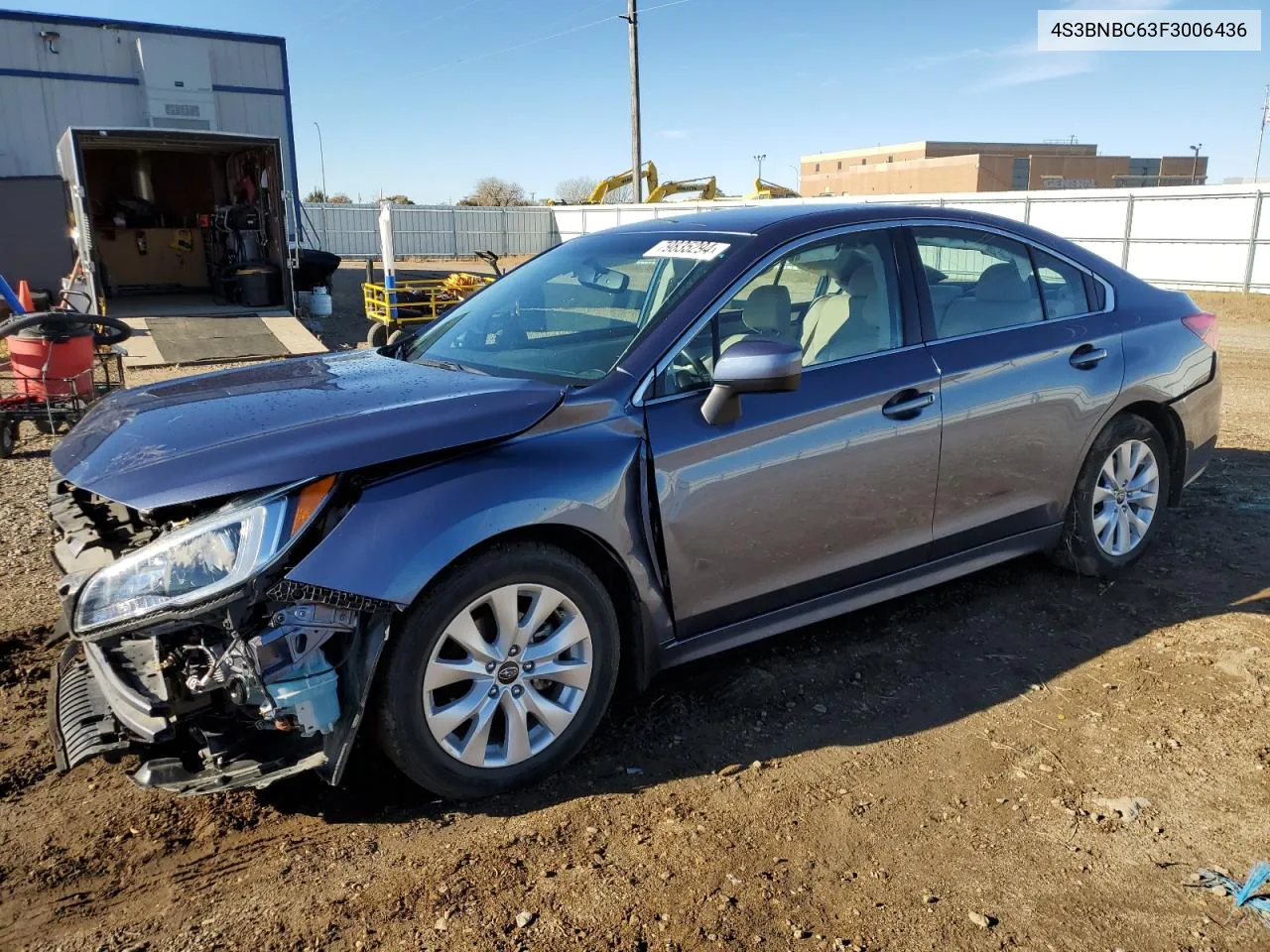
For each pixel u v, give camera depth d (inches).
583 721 120.3
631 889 99.3
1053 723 132.3
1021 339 159.0
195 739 105.9
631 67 1237.1
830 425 135.4
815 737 129.5
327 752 103.8
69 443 123.3
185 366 511.5
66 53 761.6
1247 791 116.5
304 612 100.3
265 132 850.8
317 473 102.4
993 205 960.3
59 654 152.2
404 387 125.6
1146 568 184.2
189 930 94.0
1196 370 182.5
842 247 146.9
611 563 123.4
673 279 139.6
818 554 138.6
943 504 150.6
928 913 96.3
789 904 97.3
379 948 91.2
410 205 1605.6
